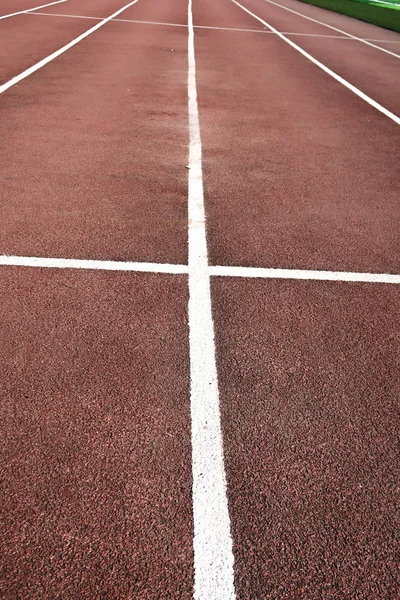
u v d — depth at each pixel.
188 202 4.87
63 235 4.11
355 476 2.36
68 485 2.22
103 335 3.08
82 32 14.66
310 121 7.82
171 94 8.70
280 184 5.43
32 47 11.96
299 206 4.95
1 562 1.93
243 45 14.58
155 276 3.68
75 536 2.04
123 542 2.03
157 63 11.15
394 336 3.27
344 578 1.98
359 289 3.72
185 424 2.55
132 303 3.37
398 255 4.22
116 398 2.66
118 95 8.39
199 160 5.93
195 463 2.36
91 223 4.34
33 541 2.01
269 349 3.07
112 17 18.34
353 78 11.33
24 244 3.94
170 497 2.21
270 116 7.89
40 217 4.37
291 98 9.12
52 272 3.62
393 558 2.05
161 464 2.35
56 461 2.32
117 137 6.47
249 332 3.20
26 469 2.27
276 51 14.06
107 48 12.49
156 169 5.59
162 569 1.96
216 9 24.25
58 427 2.48
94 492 2.20
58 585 1.88
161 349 3.01
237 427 2.55
